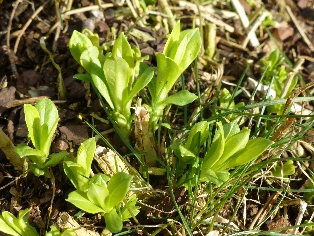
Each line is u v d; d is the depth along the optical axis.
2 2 0.28
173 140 0.21
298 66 0.28
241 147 0.17
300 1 0.33
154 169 0.20
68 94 0.24
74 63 0.25
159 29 0.28
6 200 0.20
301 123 0.24
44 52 0.26
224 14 0.31
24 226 0.17
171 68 0.19
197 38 0.19
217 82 0.24
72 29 0.27
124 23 0.28
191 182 0.19
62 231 0.18
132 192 0.19
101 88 0.19
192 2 0.31
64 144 0.21
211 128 0.21
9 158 0.20
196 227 0.19
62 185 0.20
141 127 0.19
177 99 0.20
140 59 0.22
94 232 0.18
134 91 0.19
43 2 0.28
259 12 0.31
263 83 0.26
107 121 0.22
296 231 0.20
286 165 0.21
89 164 0.17
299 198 0.21
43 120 0.18
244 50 0.29
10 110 0.23
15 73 0.25
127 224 0.19
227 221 0.19
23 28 0.27
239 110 0.20
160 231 0.19
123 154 0.21
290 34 0.31
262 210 0.21
